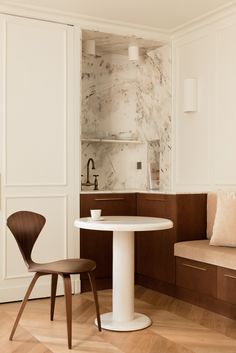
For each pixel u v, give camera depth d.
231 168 3.89
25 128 3.84
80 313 3.35
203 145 4.21
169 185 4.64
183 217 3.83
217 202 3.60
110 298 3.82
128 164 5.05
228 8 3.86
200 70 4.25
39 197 3.88
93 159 4.86
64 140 4.00
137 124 5.05
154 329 2.99
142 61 5.03
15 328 2.80
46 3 3.74
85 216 4.06
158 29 4.40
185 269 3.64
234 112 3.87
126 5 3.80
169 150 4.63
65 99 4.01
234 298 3.15
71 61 4.05
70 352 2.59
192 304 3.60
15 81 3.79
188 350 2.62
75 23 4.07
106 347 2.66
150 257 4.11
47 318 3.24
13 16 3.79
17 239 2.88
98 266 4.13
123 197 4.25
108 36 4.35
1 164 3.73
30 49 3.86
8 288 3.73
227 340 2.78
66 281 2.71
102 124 4.89
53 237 3.92
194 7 3.85
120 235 3.09
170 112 4.62
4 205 3.73
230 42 3.90
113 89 4.97
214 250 3.32
